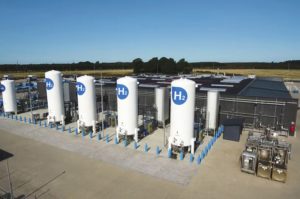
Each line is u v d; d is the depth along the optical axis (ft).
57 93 92.22
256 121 89.76
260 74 408.05
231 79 164.55
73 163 61.93
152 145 74.08
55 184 51.70
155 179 53.42
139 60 415.85
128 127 75.92
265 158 57.67
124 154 67.31
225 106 94.94
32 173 56.75
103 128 88.99
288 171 57.57
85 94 83.51
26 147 73.46
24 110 126.11
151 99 108.37
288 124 84.74
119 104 76.02
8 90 112.68
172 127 67.05
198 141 74.79
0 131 90.07
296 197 46.73
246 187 50.16
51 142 77.56
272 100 86.07
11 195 44.70
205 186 50.52
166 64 383.24
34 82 223.51
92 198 46.50
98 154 67.41
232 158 64.54
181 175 55.16
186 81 64.08
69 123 99.96
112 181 52.70
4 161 63.57
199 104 98.89
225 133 79.56
